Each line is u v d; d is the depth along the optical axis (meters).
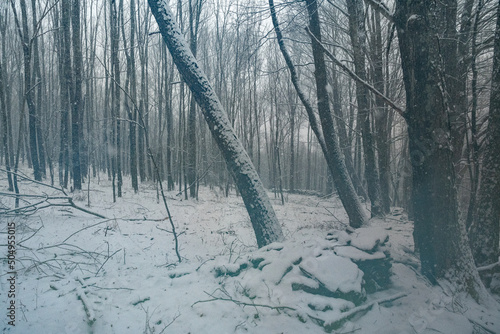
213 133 6.93
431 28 5.09
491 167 5.65
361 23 11.23
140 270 5.67
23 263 5.33
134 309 3.95
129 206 12.82
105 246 7.11
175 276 5.10
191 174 17.97
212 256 6.93
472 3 8.68
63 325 3.52
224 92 23.88
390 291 5.05
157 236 8.70
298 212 15.45
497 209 5.60
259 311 4.05
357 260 5.01
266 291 4.39
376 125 13.71
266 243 6.48
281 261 4.88
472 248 5.83
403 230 10.17
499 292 5.32
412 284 5.20
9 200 10.43
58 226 8.14
